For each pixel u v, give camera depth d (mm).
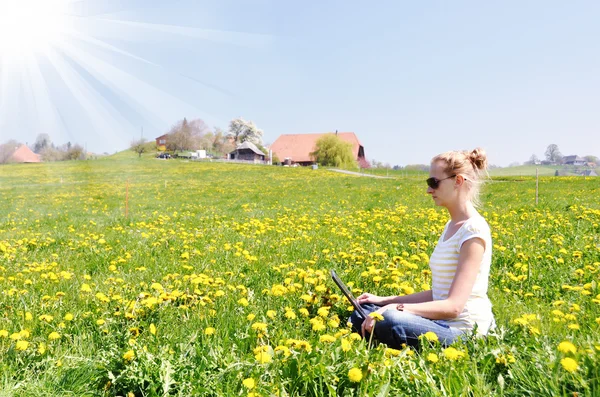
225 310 3082
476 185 2629
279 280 4242
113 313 3068
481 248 2486
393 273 3762
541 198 13258
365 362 2002
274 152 89000
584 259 4734
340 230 7609
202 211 12828
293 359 2051
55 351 2463
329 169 57062
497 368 2092
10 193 23297
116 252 5891
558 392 1752
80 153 58031
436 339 2301
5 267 5016
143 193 22047
